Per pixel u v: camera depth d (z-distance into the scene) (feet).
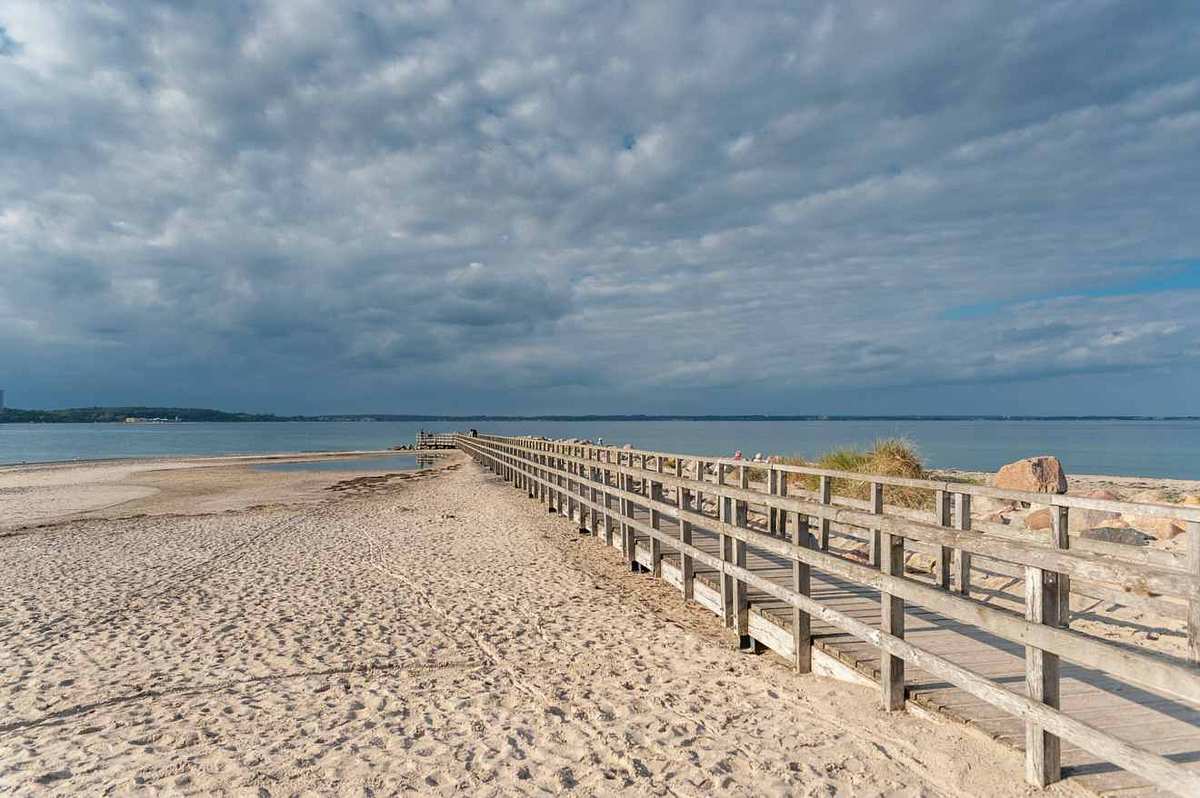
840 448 48.98
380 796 12.91
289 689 18.70
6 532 48.65
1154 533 27.73
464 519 51.78
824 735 14.52
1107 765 11.42
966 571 18.85
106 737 15.74
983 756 12.55
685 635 23.06
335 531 47.09
